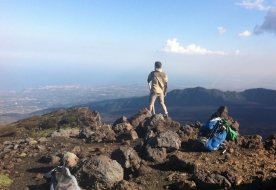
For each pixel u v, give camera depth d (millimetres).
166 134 9398
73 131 13727
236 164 8211
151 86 14641
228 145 9688
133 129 12320
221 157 8883
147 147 9008
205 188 6977
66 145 11242
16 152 10781
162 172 7965
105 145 11000
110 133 12000
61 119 20938
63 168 7137
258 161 8523
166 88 14789
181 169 8055
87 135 12688
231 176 7070
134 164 8250
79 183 7328
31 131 19109
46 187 7309
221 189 6809
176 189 7059
